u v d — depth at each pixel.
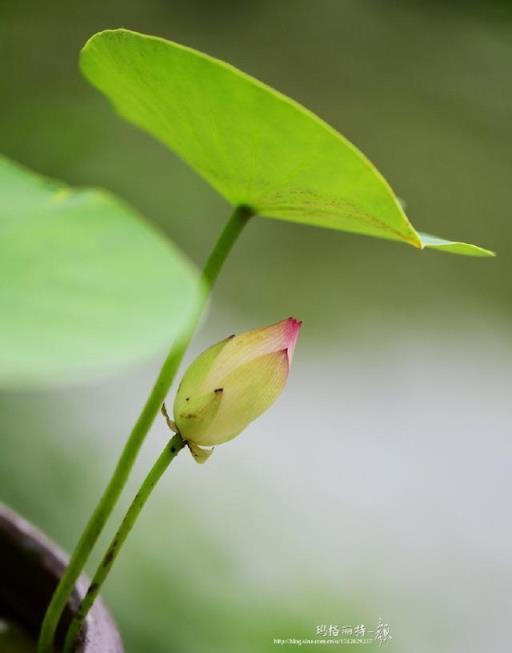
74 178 3.76
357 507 2.74
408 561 2.58
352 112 5.44
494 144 5.47
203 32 5.86
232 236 1.05
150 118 1.05
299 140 0.98
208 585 2.24
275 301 3.69
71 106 4.27
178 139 1.04
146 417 1.03
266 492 2.66
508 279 4.33
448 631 2.35
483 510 2.89
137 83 1.02
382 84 5.83
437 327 3.83
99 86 1.06
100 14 5.50
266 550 2.43
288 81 5.63
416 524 2.76
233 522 2.48
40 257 0.99
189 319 0.98
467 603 2.50
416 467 3.00
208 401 1.01
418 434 3.17
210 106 0.99
